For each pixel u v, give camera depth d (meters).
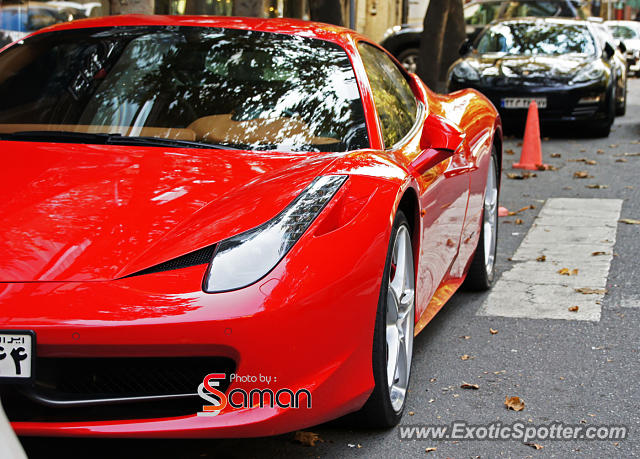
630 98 19.11
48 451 2.79
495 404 3.28
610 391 3.42
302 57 3.60
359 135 3.28
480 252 4.82
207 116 3.28
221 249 2.46
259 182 2.79
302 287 2.43
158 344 2.29
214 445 2.87
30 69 3.62
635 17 64.25
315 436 2.93
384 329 2.82
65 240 2.48
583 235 6.34
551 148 10.94
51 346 2.27
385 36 17.78
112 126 3.26
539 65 11.77
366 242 2.68
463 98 5.09
